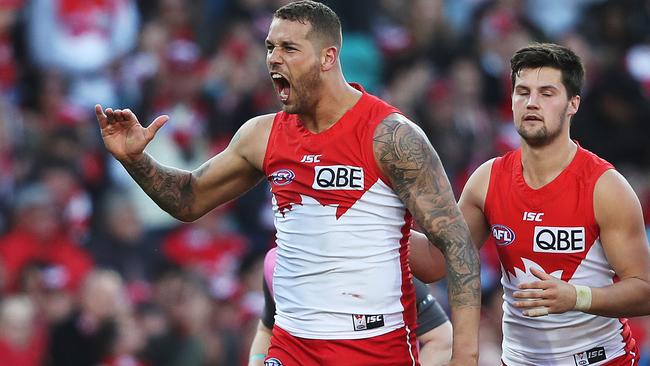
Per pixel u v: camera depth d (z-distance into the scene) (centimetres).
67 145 4519
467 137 4794
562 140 2220
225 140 4731
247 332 4119
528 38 5222
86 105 4831
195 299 4031
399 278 2164
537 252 2238
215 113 4769
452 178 4662
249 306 4166
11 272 4091
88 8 4922
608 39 5353
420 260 2317
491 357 3781
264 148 2203
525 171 2253
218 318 4153
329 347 2142
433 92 4853
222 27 5084
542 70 2195
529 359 2302
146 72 4841
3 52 4934
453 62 5097
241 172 2273
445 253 2114
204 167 2306
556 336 2269
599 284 2233
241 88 4809
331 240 2125
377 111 2131
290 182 2158
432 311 2467
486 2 5375
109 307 3944
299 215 2152
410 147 2095
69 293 4075
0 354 3853
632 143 5000
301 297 2159
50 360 3947
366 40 5181
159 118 2239
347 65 5034
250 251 4472
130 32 5025
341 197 2119
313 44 2108
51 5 4909
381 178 2119
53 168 4394
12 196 4359
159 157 4522
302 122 2161
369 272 2128
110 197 4344
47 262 4122
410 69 5047
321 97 2128
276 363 2191
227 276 4347
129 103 4850
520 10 5356
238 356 4091
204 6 5131
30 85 4888
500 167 2283
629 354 2317
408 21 5281
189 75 4812
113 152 2231
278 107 4819
